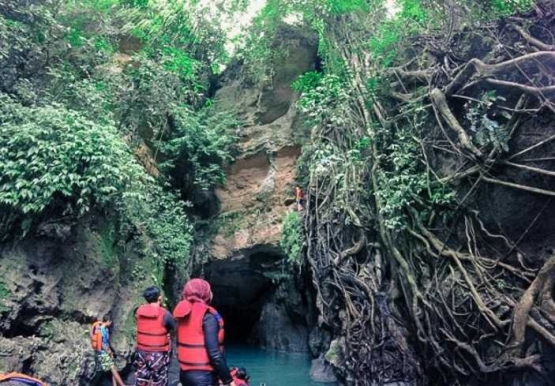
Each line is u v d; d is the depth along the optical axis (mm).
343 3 12609
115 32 12938
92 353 8023
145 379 5816
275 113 15875
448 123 8258
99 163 8219
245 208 15211
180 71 13516
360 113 11523
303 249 13266
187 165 14414
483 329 7645
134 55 13141
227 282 16547
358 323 10406
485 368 7441
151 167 13117
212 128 15320
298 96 15320
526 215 7344
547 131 7098
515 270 7379
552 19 7422
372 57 11789
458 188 8336
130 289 9836
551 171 6918
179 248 12078
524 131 7312
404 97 9992
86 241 8695
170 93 12664
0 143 7844
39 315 7781
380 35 11844
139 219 10719
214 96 17062
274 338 16219
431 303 8586
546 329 6652
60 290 8164
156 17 14359
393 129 10367
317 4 13312
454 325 8109
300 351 15547
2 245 7797
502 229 7656
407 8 10586
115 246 9672
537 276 6844
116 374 7809
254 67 16125
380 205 9945
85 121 8430
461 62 8594
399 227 9414
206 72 16875
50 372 7336
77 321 8344
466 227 8117
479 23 8312
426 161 8977
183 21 15141
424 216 8992
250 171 15578
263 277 16078
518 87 7289
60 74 9969
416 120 9383
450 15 8836
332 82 12188
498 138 7375
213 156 14906
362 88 11547
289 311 15648
